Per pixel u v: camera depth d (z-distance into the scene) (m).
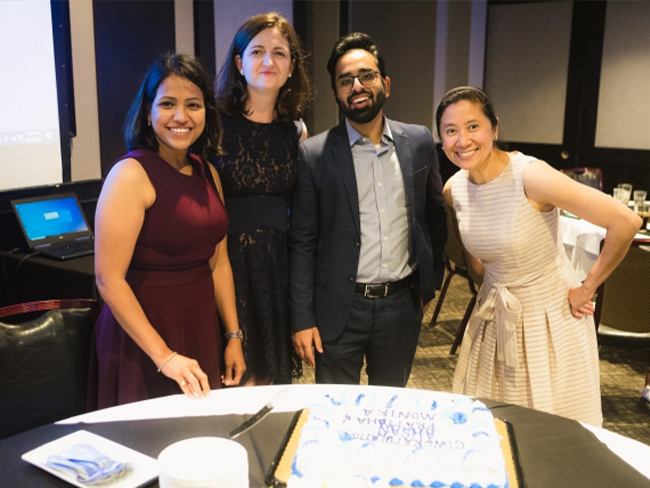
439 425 1.39
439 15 6.43
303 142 2.30
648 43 6.00
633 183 6.32
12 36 3.36
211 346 2.02
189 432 1.44
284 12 5.28
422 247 2.29
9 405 1.78
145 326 1.78
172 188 1.88
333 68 2.21
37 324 1.86
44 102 3.54
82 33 4.09
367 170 2.24
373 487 1.16
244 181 2.20
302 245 2.32
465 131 1.93
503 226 1.98
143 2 4.39
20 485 1.25
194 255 1.95
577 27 6.36
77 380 1.89
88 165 4.26
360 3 6.62
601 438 1.46
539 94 6.68
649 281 2.96
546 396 2.01
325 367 2.35
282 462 1.30
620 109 6.26
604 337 3.07
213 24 4.75
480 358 2.13
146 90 1.89
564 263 2.08
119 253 1.79
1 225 3.40
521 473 1.27
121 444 1.39
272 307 2.30
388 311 2.29
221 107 2.21
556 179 1.90
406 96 6.84
